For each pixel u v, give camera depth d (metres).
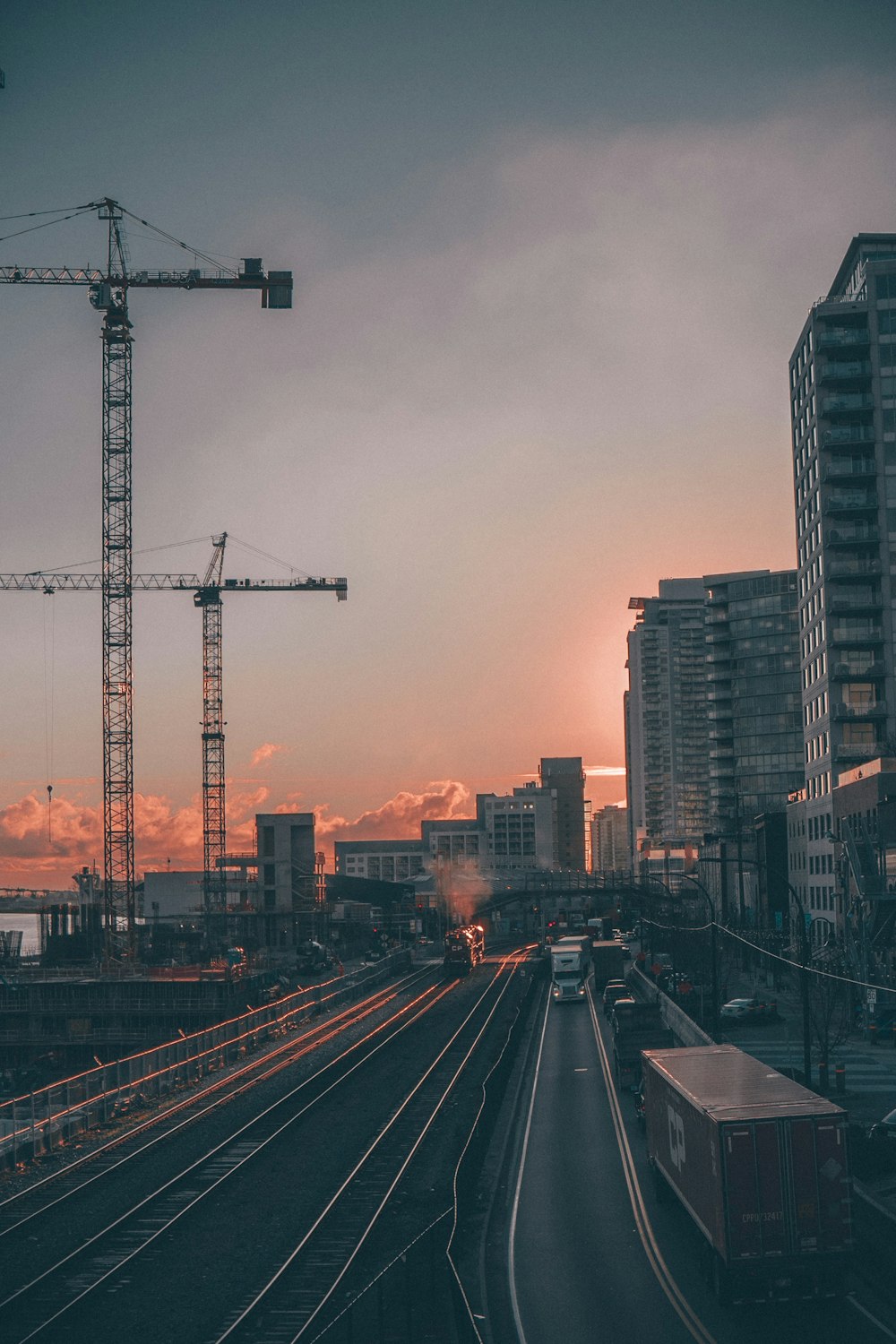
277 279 172.75
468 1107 59.75
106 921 165.12
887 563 132.00
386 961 144.50
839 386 136.62
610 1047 77.06
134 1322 30.97
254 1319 30.67
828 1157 29.12
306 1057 79.38
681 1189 34.56
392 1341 28.23
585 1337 27.80
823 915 126.38
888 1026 77.19
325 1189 44.28
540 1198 40.81
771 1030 82.50
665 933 149.62
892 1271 30.92
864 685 131.12
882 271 136.88
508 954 176.88
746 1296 28.98
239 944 196.38
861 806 108.19
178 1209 41.81
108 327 171.38
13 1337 29.94
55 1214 41.66
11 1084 120.62
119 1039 132.62
